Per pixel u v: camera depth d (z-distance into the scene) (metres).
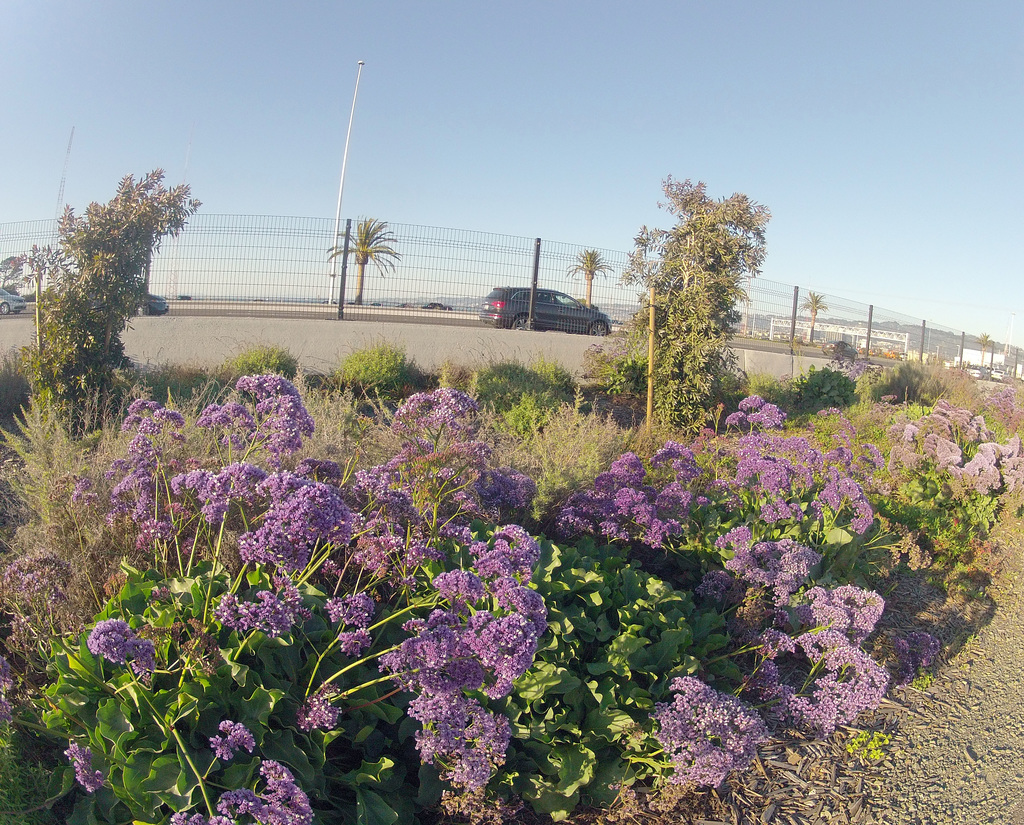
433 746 2.77
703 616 4.46
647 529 4.95
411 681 2.80
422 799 3.11
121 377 8.88
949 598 5.99
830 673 4.09
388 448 5.78
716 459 7.14
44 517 4.23
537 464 6.21
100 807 2.71
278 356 10.96
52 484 4.28
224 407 3.93
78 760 2.52
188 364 10.99
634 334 12.27
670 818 3.35
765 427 7.00
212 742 2.56
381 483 3.73
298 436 3.95
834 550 5.49
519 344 13.52
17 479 5.17
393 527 3.76
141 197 8.45
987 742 4.09
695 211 11.00
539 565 4.28
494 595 3.14
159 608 3.19
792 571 4.60
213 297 12.01
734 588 4.70
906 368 17.42
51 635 3.29
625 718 3.46
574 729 3.43
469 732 2.84
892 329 23.50
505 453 6.56
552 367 12.25
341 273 12.67
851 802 3.55
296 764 2.82
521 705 3.42
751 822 3.38
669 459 5.73
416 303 13.23
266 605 2.71
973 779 3.75
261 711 2.86
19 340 11.98
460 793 3.14
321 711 2.81
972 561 6.71
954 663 5.03
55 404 7.71
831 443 10.25
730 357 12.32
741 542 4.74
